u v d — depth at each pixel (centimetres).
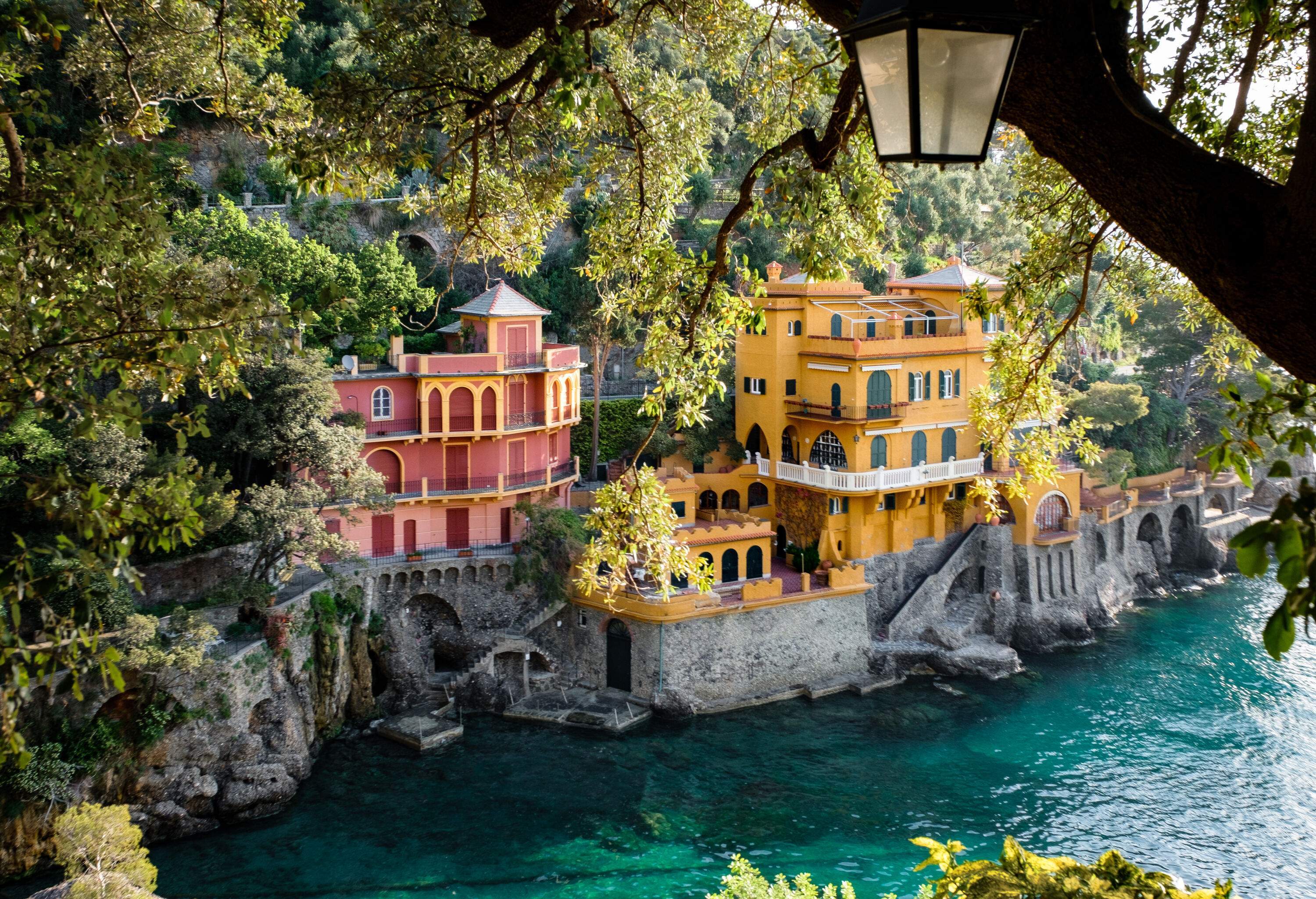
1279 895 3809
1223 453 838
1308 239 542
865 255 1636
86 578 1001
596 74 1180
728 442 6731
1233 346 2019
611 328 6384
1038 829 4259
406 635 5300
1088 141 655
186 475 1177
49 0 5616
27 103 1428
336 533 4725
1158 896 1286
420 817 4219
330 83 1587
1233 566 8350
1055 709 5494
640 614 5222
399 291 6159
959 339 6362
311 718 4684
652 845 4066
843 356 5978
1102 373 8825
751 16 2092
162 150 6244
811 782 4612
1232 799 4516
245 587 4381
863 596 5872
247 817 4169
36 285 1342
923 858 4003
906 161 632
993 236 9512
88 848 3020
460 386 5497
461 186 1855
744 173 8575
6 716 830
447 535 5603
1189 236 605
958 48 594
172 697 4050
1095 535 7100
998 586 6425
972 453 6538
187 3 2264
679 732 5084
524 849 3994
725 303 1398
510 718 5162
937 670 5991
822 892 3741
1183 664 6172
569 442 6297
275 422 4691
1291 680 5888
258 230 5881
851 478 5959
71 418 1202
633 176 1986
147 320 1293
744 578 5744
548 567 5494
